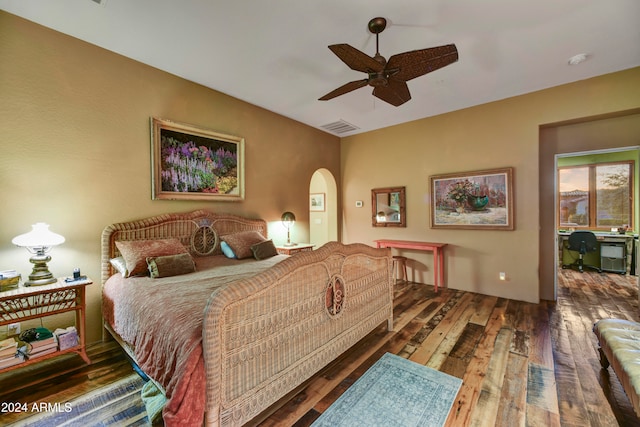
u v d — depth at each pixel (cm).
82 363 226
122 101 278
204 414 128
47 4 207
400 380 200
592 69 308
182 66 299
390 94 260
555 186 378
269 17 221
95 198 262
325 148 542
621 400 177
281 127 448
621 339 180
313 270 186
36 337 208
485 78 326
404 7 210
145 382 199
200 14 218
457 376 205
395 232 507
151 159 298
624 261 523
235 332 137
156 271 236
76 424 160
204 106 345
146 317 171
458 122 430
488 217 403
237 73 314
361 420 162
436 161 454
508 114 386
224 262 306
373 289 257
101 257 265
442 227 447
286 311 165
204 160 344
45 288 203
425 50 190
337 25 231
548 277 386
